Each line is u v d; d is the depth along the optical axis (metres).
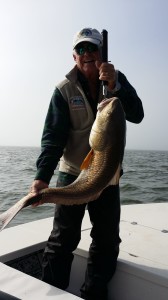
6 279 2.37
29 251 3.38
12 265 3.25
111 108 2.35
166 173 21.83
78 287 3.34
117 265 3.10
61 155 2.97
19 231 3.85
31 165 26.73
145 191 13.86
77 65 2.99
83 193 2.33
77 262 3.34
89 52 2.87
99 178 2.32
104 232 3.03
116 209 3.05
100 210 3.03
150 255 3.29
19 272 2.45
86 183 2.35
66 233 3.01
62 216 3.02
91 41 2.79
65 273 3.05
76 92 2.97
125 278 3.06
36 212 9.66
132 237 3.79
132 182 16.44
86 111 2.96
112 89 2.65
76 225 3.03
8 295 1.80
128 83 3.01
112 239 3.05
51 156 2.85
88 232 3.87
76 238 3.07
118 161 2.34
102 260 3.03
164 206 5.21
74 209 3.00
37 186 2.71
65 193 2.33
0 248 3.31
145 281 2.93
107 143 2.32
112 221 3.03
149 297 2.90
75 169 3.07
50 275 3.03
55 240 3.05
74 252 3.34
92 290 2.99
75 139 3.04
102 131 2.33
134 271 2.98
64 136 2.98
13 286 2.29
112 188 3.01
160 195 13.01
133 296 3.00
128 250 3.41
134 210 4.94
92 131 2.41
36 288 2.28
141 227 4.16
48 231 3.87
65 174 3.11
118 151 2.33
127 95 2.76
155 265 3.04
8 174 19.25
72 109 2.97
